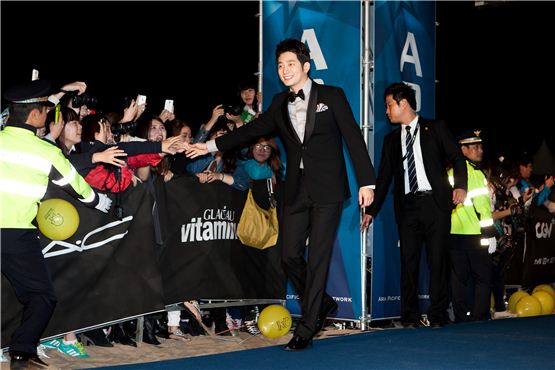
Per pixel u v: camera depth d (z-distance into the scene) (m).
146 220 5.20
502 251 8.20
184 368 4.10
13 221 4.13
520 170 9.68
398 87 6.22
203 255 5.75
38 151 4.16
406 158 6.22
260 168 6.14
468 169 7.11
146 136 5.85
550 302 7.93
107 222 4.97
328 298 5.11
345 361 4.29
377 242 6.59
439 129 6.20
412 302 6.30
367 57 6.43
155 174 5.43
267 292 6.24
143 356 5.27
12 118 4.21
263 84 7.04
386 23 6.68
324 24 6.64
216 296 5.85
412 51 7.01
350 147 4.73
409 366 4.12
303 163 4.80
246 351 4.70
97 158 4.66
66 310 4.77
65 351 5.12
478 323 6.08
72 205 4.62
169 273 5.51
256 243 6.13
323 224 4.78
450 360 4.30
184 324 6.58
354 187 6.48
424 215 6.15
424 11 7.19
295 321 6.78
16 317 4.50
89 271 4.88
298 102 4.82
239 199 6.04
